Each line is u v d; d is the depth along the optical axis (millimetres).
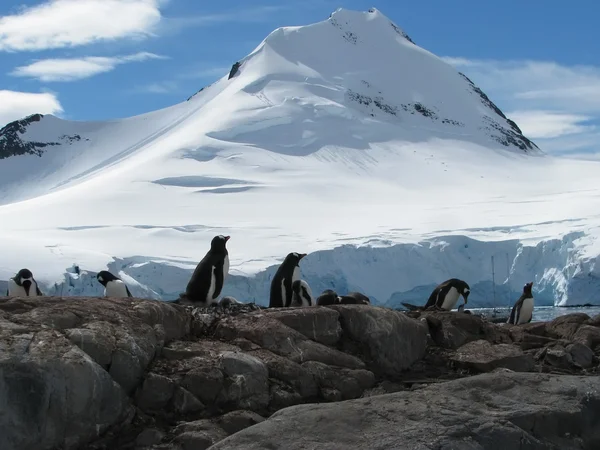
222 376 10734
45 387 9070
